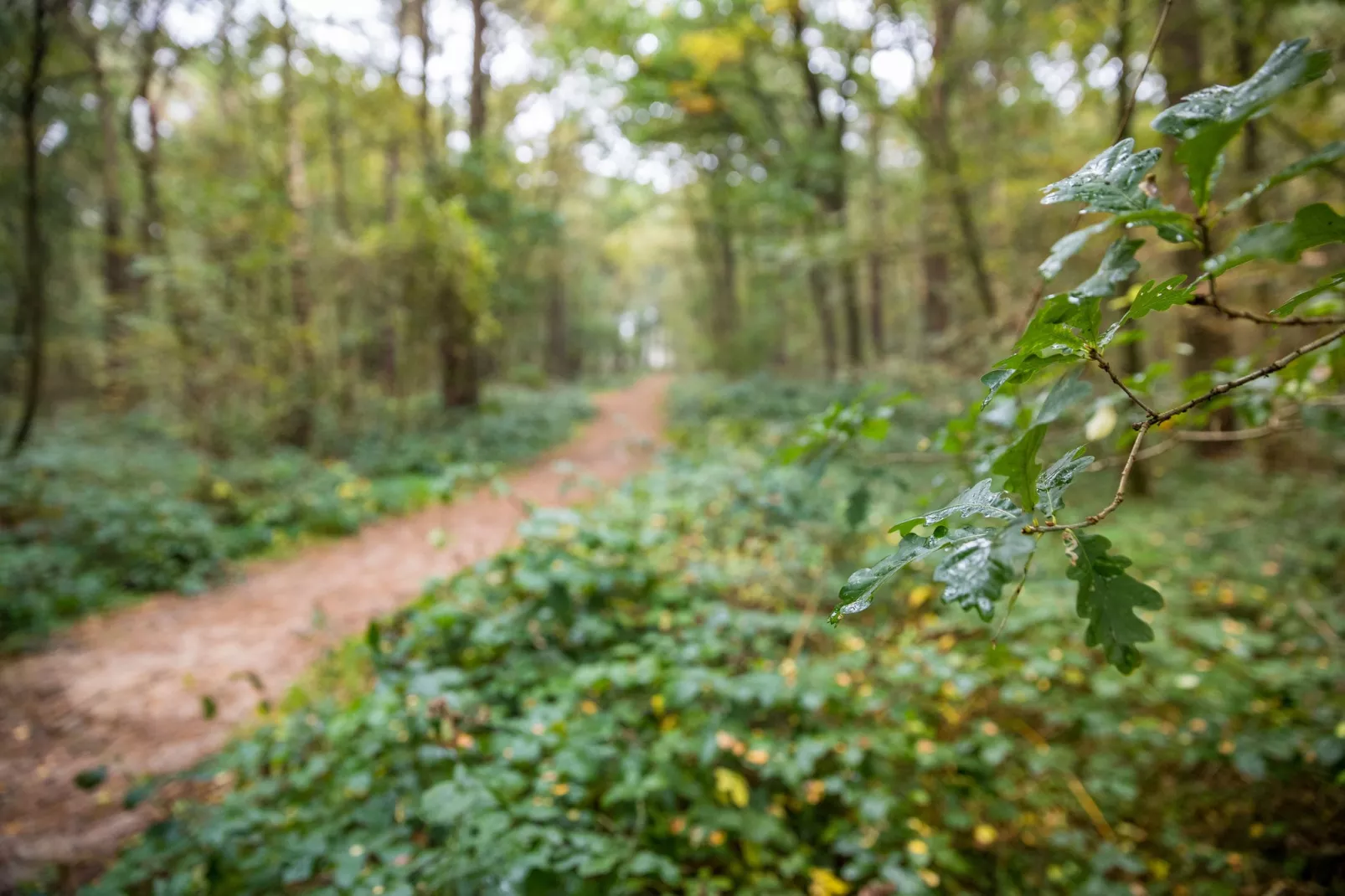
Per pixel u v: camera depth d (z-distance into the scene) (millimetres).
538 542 4496
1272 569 4273
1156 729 2969
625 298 43938
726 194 13609
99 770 2840
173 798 3477
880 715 3252
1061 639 3586
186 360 9492
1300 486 5824
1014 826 2918
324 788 2889
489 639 3404
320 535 7730
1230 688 3107
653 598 3984
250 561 6961
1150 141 5270
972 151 8055
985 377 892
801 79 11922
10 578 5637
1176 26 5359
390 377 14938
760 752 2771
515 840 2166
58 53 8359
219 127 13555
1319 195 4699
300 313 11289
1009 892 2635
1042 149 7422
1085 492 6215
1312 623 3646
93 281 19016
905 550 863
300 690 4238
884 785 2902
